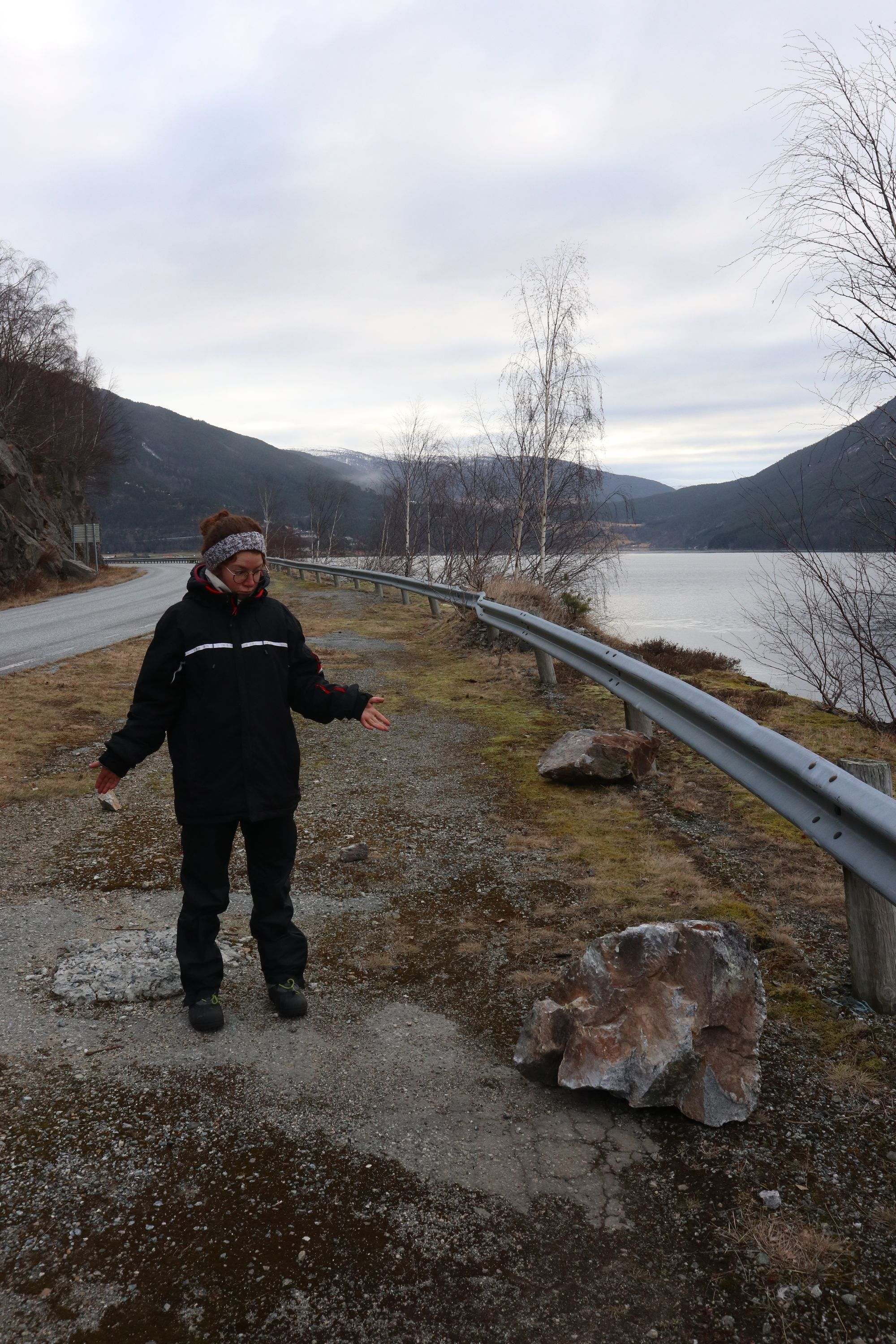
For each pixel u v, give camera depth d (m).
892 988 2.77
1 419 44.81
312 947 3.41
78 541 45.34
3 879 4.07
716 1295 1.74
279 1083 2.51
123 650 12.29
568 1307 1.72
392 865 4.25
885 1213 1.95
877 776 2.85
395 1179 2.10
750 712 7.21
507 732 6.88
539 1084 2.51
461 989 3.06
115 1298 1.74
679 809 4.88
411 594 23.50
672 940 2.49
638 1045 2.38
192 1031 2.79
